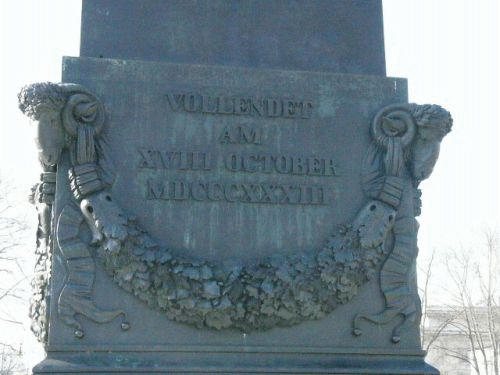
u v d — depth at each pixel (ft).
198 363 18.25
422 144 20.24
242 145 19.67
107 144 19.10
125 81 19.45
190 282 18.42
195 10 20.38
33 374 17.58
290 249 19.34
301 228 19.48
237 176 19.48
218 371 18.17
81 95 19.01
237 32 20.47
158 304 18.31
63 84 18.94
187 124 19.52
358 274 19.35
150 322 18.37
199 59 20.13
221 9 20.52
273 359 18.57
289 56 20.61
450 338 116.78
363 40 21.13
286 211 19.49
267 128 19.86
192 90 19.71
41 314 19.30
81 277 18.39
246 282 18.62
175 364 18.15
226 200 19.30
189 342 18.38
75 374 17.70
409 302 19.56
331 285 19.10
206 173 19.38
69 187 18.83
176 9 20.29
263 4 20.77
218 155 19.51
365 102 20.47
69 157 18.94
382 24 21.33
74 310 18.24
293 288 18.79
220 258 18.99
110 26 19.90
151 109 19.43
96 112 19.08
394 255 19.71
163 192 19.07
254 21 20.62
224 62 20.25
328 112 20.22
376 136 20.17
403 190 20.07
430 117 20.13
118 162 19.06
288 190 19.61
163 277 18.39
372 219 19.63
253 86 20.03
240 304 18.47
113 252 18.37
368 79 20.61
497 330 101.19
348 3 21.27
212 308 18.31
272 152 19.77
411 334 19.48
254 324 18.57
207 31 20.34
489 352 111.96
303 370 18.53
